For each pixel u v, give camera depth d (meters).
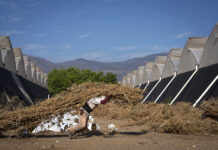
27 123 9.66
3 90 26.12
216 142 8.92
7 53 37.91
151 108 16.42
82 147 7.01
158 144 7.77
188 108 14.91
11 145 7.51
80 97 9.80
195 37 33.31
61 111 9.88
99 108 19.02
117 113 16.91
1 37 38.09
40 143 7.97
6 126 9.44
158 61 50.25
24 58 58.22
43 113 9.70
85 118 9.22
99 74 77.12
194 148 7.14
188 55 34.28
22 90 39.75
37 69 75.12
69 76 74.31
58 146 7.21
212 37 27.27
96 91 9.67
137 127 13.51
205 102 13.01
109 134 10.60
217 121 12.12
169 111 14.07
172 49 41.84
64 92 10.44
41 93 67.62
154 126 12.69
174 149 6.87
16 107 10.59
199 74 28.77
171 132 11.62
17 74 45.22
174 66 40.12
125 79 95.38
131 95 9.80
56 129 11.39
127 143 7.81
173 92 34.81
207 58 28.31
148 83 56.84
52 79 78.00
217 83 22.23
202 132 11.28
